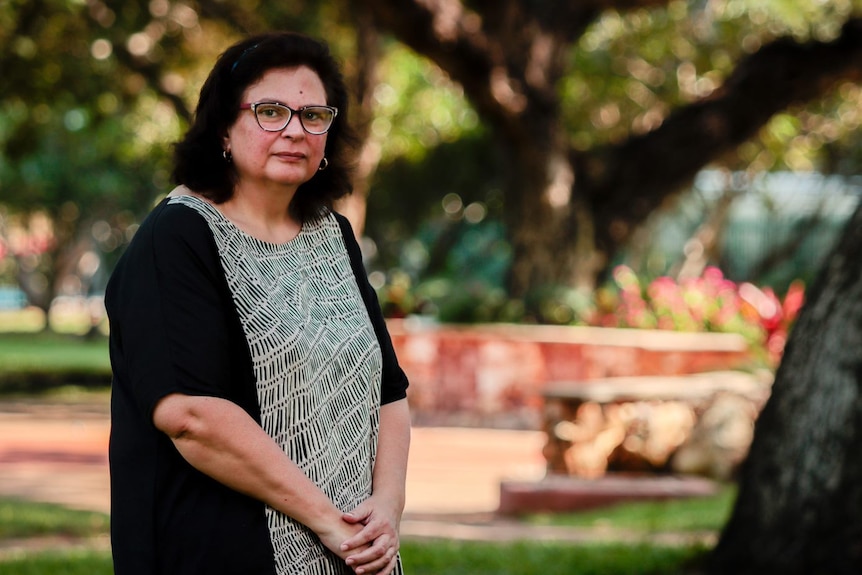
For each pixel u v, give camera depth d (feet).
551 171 71.15
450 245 145.38
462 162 120.26
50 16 72.33
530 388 66.03
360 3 63.62
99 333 151.12
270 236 10.71
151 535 9.87
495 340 66.59
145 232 10.17
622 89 97.71
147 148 99.71
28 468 50.11
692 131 73.31
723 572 24.30
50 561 26.23
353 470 10.53
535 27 70.44
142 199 146.10
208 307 9.95
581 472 42.11
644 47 93.20
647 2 71.26
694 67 95.20
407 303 75.41
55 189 136.46
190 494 9.95
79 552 28.27
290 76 10.59
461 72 66.80
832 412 22.99
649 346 65.05
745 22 87.15
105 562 26.16
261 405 10.07
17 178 132.67
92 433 63.98
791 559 23.26
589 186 73.46
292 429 10.15
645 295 73.41
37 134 83.66
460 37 64.95
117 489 10.05
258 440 9.83
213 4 75.56
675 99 98.63
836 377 22.93
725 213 124.57
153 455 9.98
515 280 73.46
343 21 79.97
